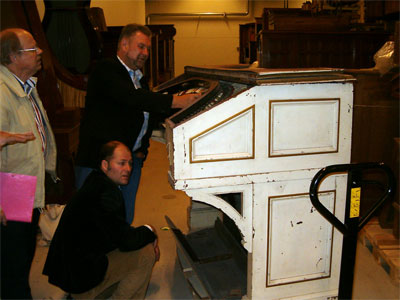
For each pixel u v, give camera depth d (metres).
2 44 1.62
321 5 4.36
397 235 2.39
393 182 1.46
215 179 1.68
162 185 4.02
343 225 1.48
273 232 1.82
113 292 2.01
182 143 1.62
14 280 1.69
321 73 1.74
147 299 2.08
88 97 2.16
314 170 1.78
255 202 1.76
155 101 1.97
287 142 1.74
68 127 3.11
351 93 1.77
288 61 4.03
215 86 1.99
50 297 2.09
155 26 7.56
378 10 3.17
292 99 1.70
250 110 1.67
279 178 1.75
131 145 2.21
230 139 1.68
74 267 1.73
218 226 2.56
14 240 1.64
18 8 2.86
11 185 1.56
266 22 4.62
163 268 2.39
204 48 11.23
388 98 2.70
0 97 1.56
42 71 3.04
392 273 2.15
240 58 10.18
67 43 3.81
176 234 2.28
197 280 2.14
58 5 3.75
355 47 4.04
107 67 2.07
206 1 10.94
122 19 6.52
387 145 2.75
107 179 1.81
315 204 1.45
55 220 2.68
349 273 1.52
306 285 1.91
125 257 1.87
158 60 7.87
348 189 1.44
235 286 1.94
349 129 1.80
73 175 3.07
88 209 1.73
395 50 2.54
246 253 2.20
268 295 1.88
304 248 1.88
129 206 2.42
